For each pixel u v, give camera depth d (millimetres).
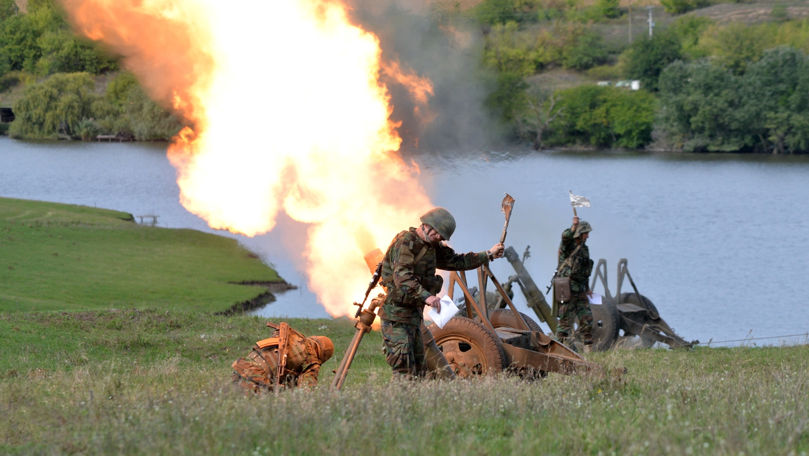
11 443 7328
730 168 122625
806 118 132500
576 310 17234
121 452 6473
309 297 42125
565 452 6480
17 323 19250
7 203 67500
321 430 7016
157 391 9836
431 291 9508
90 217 63312
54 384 11320
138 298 36594
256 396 8445
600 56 154000
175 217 73375
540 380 10602
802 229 75000
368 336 21047
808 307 44688
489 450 6512
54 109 138125
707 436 6754
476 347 11109
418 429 6988
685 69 142750
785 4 185875
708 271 56281
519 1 140750
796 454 6211
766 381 10641
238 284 43938
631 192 98125
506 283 17938
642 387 9852
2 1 144125
